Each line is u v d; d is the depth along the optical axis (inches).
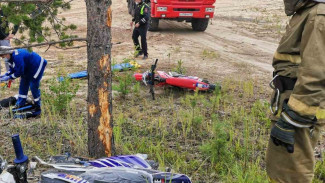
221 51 522.0
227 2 963.3
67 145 229.1
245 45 561.0
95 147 192.2
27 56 270.8
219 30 668.1
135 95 327.6
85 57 481.7
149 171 139.9
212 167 200.4
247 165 200.5
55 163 142.3
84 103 309.9
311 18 105.3
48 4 199.5
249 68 435.2
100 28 177.2
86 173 131.3
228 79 374.9
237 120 269.9
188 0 613.6
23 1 186.9
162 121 266.4
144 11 454.0
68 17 757.9
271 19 759.7
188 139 240.7
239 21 748.0
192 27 662.5
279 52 116.9
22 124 263.6
